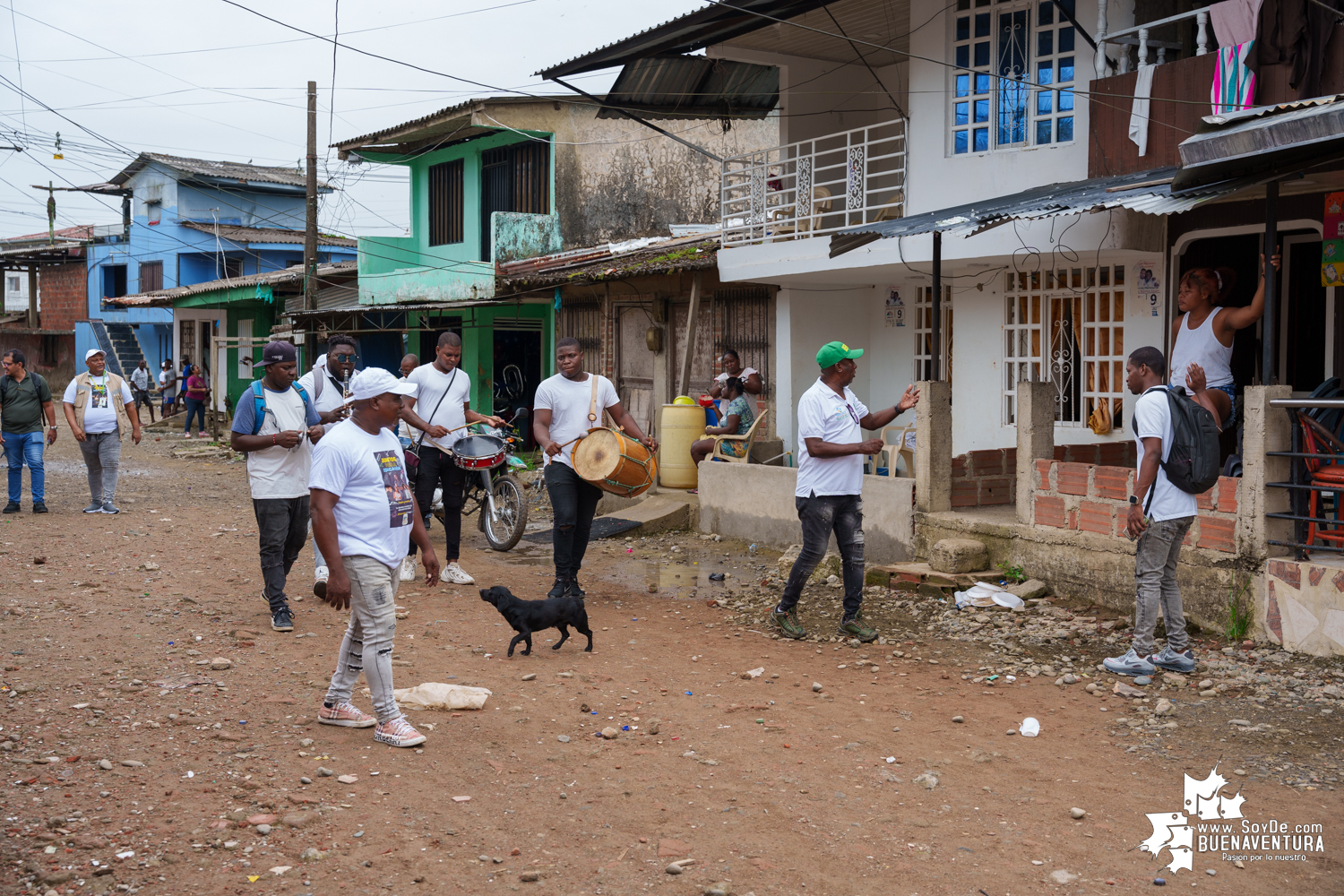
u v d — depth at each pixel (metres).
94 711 5.41
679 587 9.45
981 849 4.13
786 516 11.36
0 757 4.78
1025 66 10.49
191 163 34.75
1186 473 6.09
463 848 4.05
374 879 3.78
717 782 4.75
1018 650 7.12
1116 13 9.69
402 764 4.86
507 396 21.33
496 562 10.52
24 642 6.72
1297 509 6.80
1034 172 10.33
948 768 4.97
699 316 15.65
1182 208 7.02
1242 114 6.74
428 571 5.32
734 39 12.61
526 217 19.09
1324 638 6.51
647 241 17.62
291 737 5.16
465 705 5.67
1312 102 6.43
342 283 24.95
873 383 13.98
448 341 9.43
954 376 12.17
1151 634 6.33
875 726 5.58
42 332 41.41
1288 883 3.89
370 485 4.97
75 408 12.27
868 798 4.60
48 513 12.41
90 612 7.58
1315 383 9.66
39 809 4.24
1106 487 8.06
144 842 3.98
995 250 10.35
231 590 8.50
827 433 7.30
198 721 5.34
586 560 10.75
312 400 8.31
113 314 38.09
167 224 34.84
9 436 12.29
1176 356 8.33
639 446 8.30
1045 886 3.84
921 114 11.32
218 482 16.58
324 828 4.16
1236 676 6.29
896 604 8.53
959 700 6.06
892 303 13.58
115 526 11.57
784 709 5.86
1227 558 7.10
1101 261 10.45
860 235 10.56
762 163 13.38
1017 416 8.95
